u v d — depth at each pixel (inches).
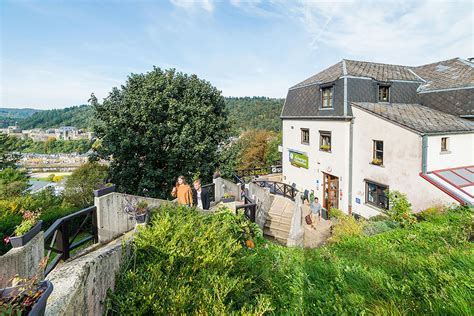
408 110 565.3
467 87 542.9
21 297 73.7
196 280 152.7
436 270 174.2
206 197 390.6
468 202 388.5
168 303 132.3
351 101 603.8
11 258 125.3
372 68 689.0
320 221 567.2
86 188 607.8
